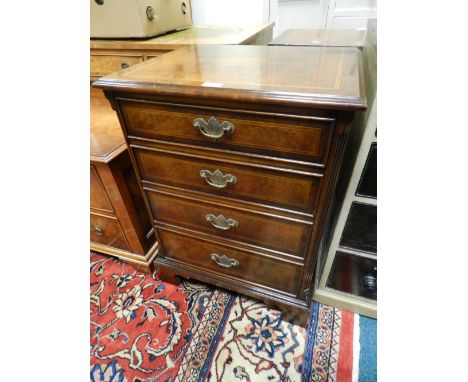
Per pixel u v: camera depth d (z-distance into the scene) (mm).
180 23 1219
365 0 1325
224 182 654
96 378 771
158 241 920
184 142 626
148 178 749
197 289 1011
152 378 768
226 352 817
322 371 764
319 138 503
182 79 569
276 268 775
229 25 1383
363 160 625
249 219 701
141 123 641
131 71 641
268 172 591
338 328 869
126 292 1008
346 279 870
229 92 500
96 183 876
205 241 824
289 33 1197
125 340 857
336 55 723
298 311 815
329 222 875
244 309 934
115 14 949
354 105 433
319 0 1380
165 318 916
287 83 520
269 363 787
